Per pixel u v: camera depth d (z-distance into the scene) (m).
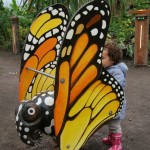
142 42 5.64
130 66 5.79
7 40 7.94
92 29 1.55
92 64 1.63
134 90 4.06
